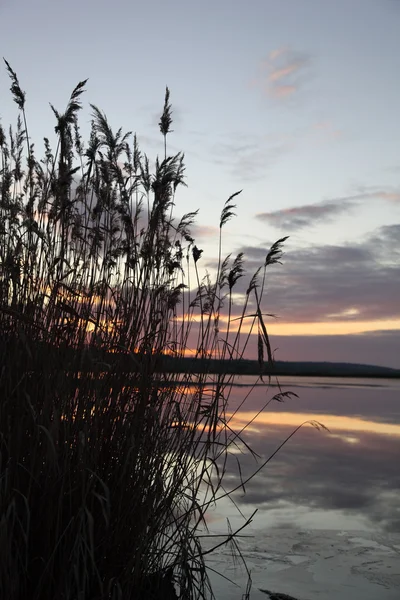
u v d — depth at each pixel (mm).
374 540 3898
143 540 2760
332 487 5426
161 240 3438
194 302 3428
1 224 3141
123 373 2938
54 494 2600
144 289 3227
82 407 2750
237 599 2932
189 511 3094
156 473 2955
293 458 6891
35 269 3100
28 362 2711
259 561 3510
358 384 33188
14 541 2455
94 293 3150
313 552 3643
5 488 2420
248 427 9523
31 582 2520
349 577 3223
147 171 3422
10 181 3396
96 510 2699
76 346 2838
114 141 3371
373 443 8273
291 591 3037
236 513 4523
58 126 3215
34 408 2666
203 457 3232
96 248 3234
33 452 2543
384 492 5250
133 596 2836
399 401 16234
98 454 2744
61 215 3182
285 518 4410
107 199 3373
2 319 2848
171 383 3236
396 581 3191
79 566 2604
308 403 14914
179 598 2924
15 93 3340
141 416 2912
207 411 3201
